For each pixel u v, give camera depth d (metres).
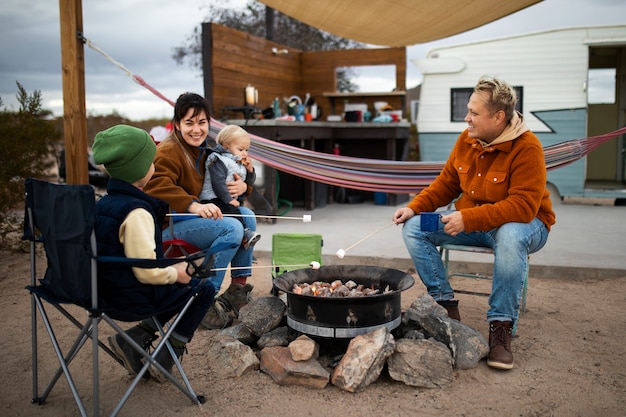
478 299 3.75
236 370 2.60
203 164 3.26
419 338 2.71
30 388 2.52
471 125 2.87
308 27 13.10
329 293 2.78
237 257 3.36
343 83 10.36
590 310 3.50
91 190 1.93
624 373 2.61
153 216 2.20
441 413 2.28
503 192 2.88
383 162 4.32
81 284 2.04
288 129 6.69
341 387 2.45
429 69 8.26
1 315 3.49
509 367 2.62
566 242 5.19
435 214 2.94
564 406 2.32
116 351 2.41
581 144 3.88
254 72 7.45
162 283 2.15
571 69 7.82
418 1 4.99
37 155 5.61
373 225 6.25
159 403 2.37
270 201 6.50
